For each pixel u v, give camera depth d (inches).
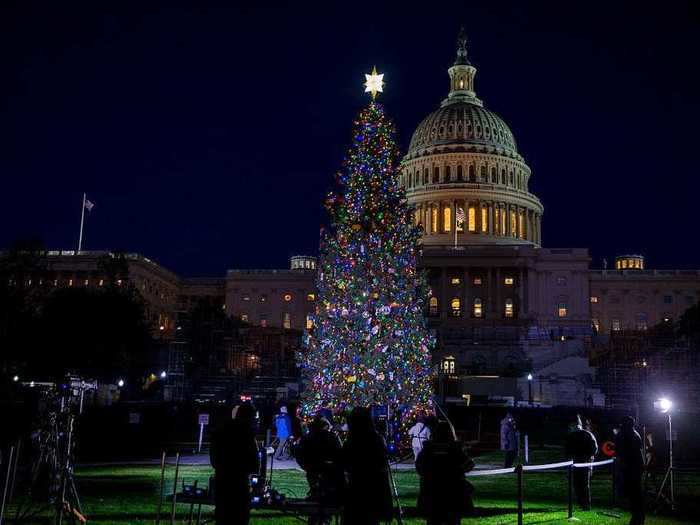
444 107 6589.6
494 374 3946.9
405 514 726.5
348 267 1315.2
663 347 2755.9
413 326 1353.3
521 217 6176.2
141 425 1646.2
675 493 979.3
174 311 5895.7
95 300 2842.0
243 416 500.4
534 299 5265.8
